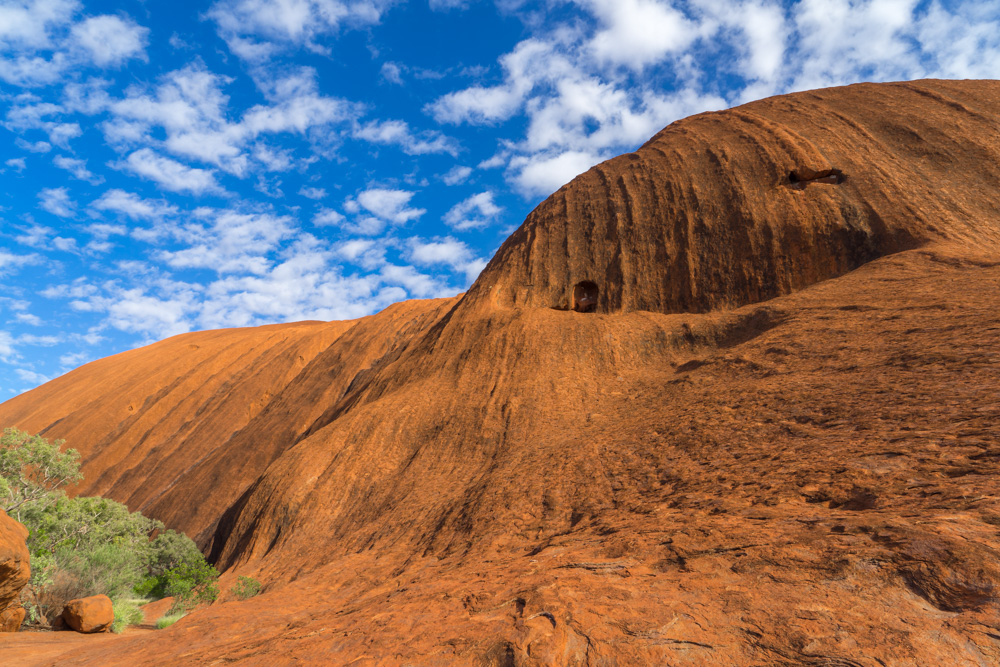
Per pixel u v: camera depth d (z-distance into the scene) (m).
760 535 4.93
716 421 12.27
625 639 3.49
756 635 3.25
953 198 22.91
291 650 4.97
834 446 7.98
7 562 9.60
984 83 31.02
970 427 6.65
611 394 20.89
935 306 14.64
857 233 23.06
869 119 29.69
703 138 33.22
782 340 16.89
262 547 20.66
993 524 3.94
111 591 14.69
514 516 12.01
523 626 3.97
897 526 4.18
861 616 3.20
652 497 9.40
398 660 3.96
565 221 33.94
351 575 12.38
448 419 22.31
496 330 27.00
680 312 25.84
